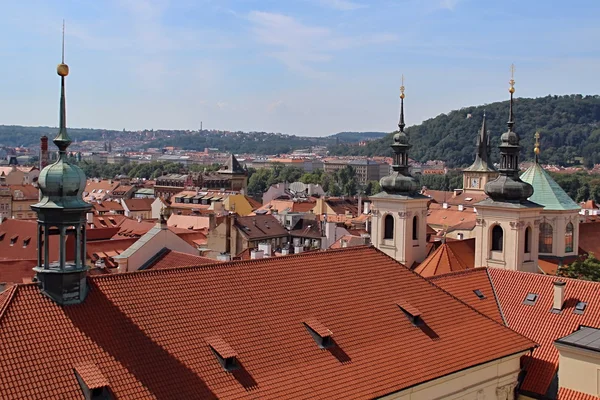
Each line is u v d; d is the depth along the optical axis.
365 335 49.66
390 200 101.06
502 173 87.19
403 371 47.91
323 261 55.03
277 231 180.00
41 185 41.53
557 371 58.81
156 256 79.12
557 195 106.19
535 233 87.75
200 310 44.78
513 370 57.84
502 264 86.50
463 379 52.53
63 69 42.97
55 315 39.66
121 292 43.19
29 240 113.44
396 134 103.31
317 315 49.22
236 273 49.25
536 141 110.38
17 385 35.09
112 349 39.34
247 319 45.94
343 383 44.59
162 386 38.75
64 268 40.88
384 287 55.72
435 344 52.22
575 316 63.69
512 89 86.75
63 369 37.00
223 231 162.38
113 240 102.06
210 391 39.84
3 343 36.59
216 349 42.22
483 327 57.16
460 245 101.25
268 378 42.50
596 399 53.56
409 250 101.25
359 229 178.62
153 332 41.66
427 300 56.81
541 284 68.75
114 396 36.91
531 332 64.25
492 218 86.94
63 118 43.19
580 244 113.50
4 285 74.81
